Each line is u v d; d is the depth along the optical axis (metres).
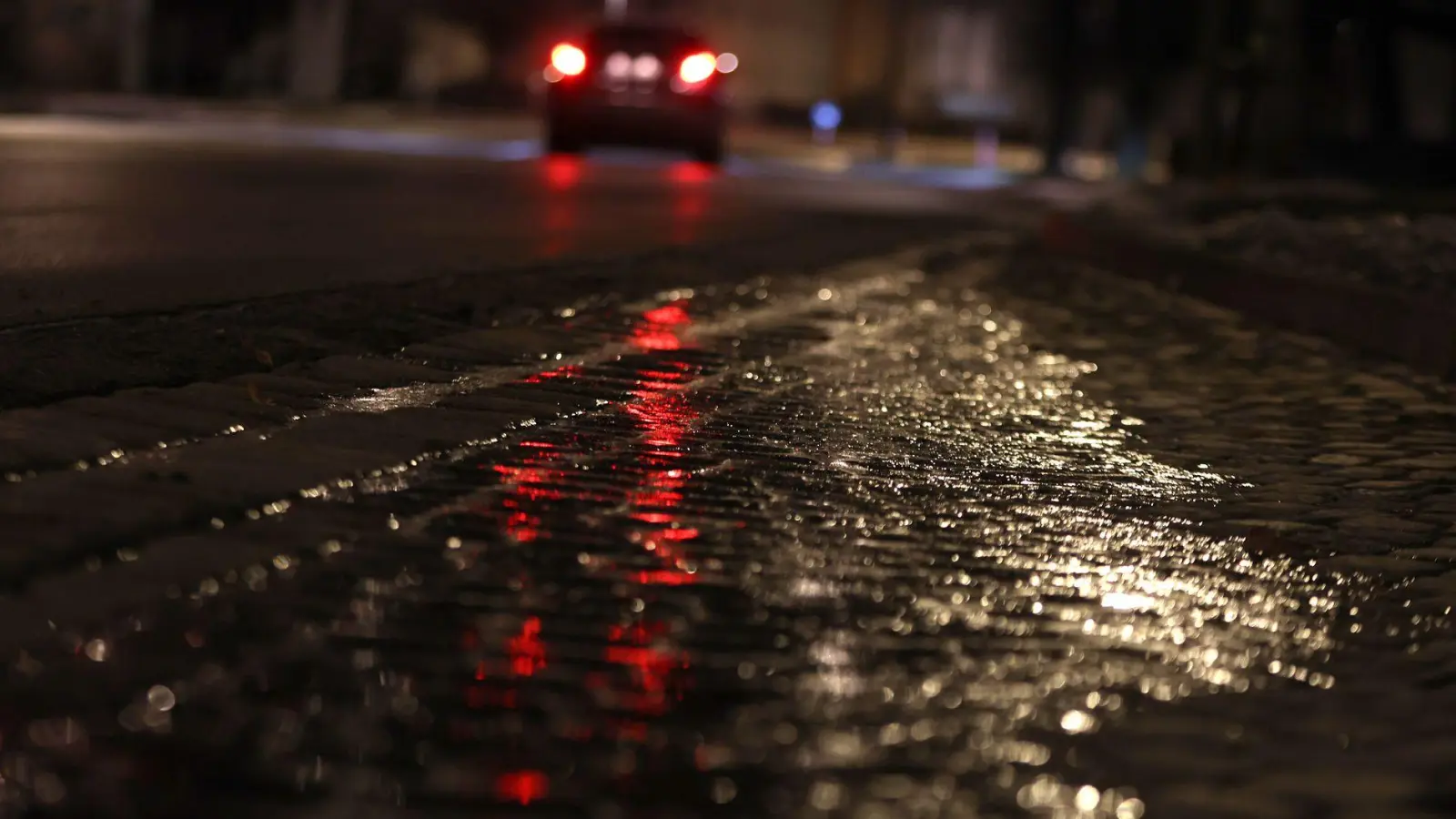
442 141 31.83
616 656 4.03
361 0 53.03
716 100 28.50
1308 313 11.27
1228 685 4.21
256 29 51.78
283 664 3.78
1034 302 12.75
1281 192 20.02
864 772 3.46
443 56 55.47
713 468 6.13
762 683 3.93
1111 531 5.73
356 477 5.39
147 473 5.09
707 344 9.22
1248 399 8.70
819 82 68.06
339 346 7.72
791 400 7.74
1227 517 6.10
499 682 3.80
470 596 4.36
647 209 18.86
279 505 4.98
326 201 16.42
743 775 3.40
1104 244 15.98
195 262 10.61
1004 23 65.44
